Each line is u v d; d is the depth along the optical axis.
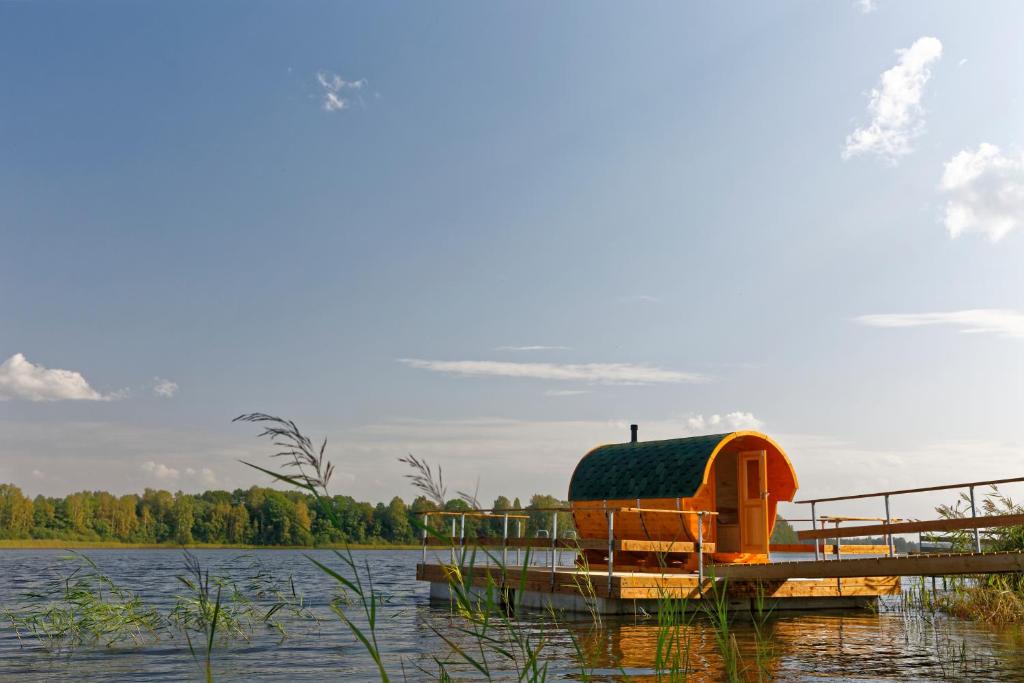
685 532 15.52
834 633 10.76
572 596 13.26
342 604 15.81
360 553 82.00
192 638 10.57
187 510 95.94
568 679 7.18
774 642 9.84
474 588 15.40
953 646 9.38
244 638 10.61
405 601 16.84
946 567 11.26
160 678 7.54
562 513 14.19
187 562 4.07
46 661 8.62
